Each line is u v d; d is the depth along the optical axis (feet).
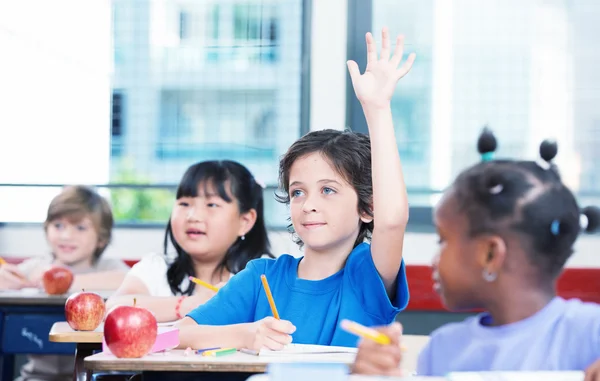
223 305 6.66
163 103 15.26
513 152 14.52
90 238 12.56
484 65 14.55
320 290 6.46
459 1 14.53
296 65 14.83
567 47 14.47
